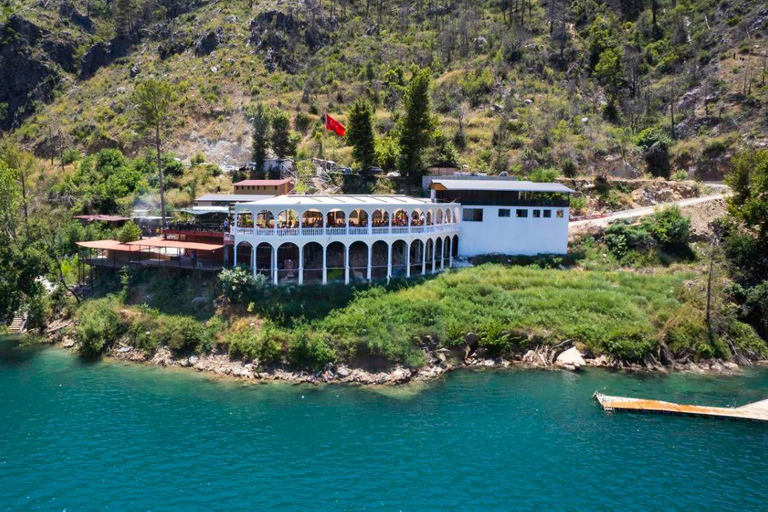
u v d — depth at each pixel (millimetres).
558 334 54344
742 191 68438
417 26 165500
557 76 132250
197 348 51562
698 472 34844
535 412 42750
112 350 53969
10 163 90500
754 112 106000
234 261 57594
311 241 56031
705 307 57938
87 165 104938
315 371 48375
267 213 65375
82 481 32781
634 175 99812
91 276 65750
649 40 142375
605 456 36562
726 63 122188
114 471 33812
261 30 151750
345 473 34094
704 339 55562
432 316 53812
